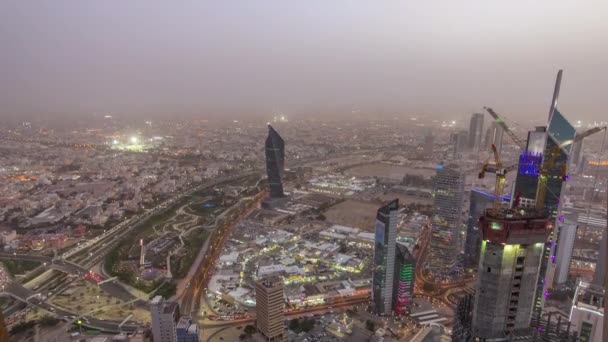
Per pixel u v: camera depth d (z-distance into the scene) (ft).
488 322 529.45
